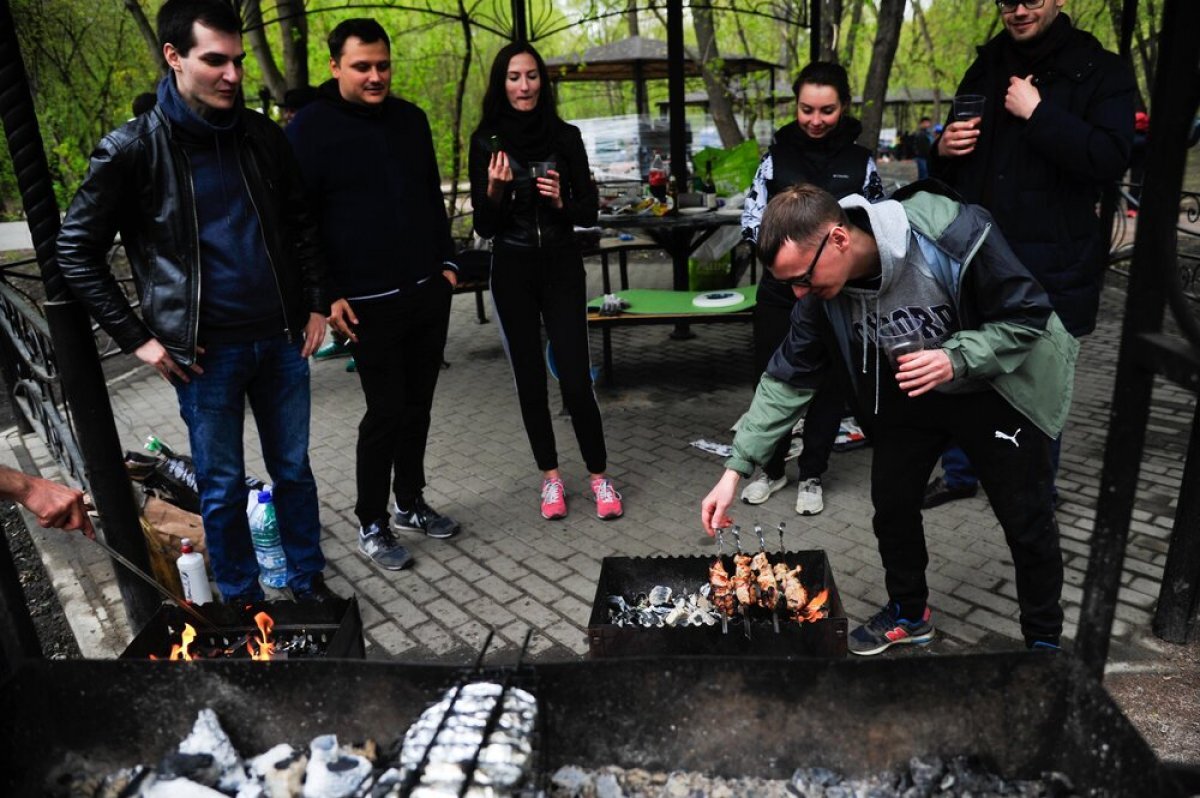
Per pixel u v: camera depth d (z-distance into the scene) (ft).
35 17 35.17
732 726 5.28
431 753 4.92
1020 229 10.50
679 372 20.84
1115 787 4.57
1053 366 7.66
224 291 9.04
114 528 9.44
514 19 22.99
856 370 7.96
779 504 13.52
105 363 24.23
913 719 5.14
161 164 8.49
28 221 8.44
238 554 9.86
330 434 17.62
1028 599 8.50
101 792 5.29
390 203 10.75
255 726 5.54
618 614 8.43
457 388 20.33
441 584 11.62
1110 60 9.98
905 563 9.18
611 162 40.27
